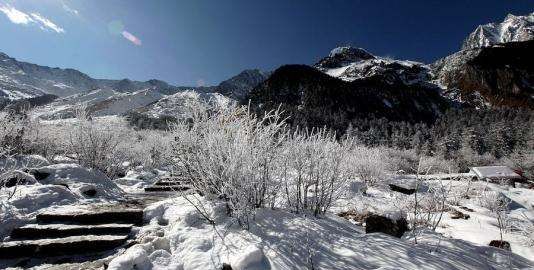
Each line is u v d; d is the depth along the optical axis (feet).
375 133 263.08
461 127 293.84
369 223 15.67
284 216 15.43
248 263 11.02
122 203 21.31
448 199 30.17
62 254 14.16
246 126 17.57
